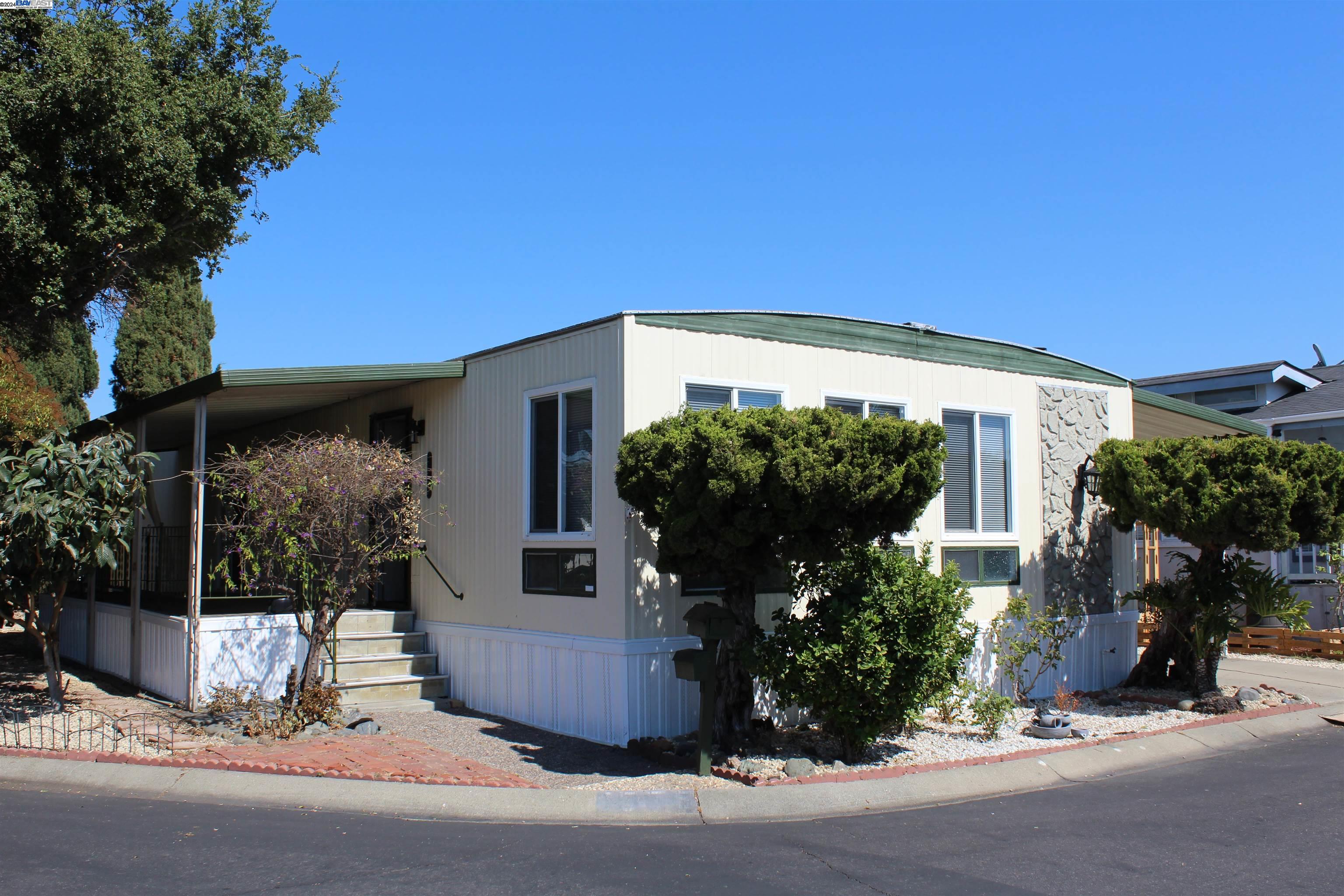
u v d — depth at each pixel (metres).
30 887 5.24
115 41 11.46
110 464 9.47
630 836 6.42
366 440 12.89
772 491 7.31
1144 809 7.20
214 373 9.69
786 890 5.38
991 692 9.58
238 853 5.90
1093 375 12.88
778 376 9.82
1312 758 8.99
